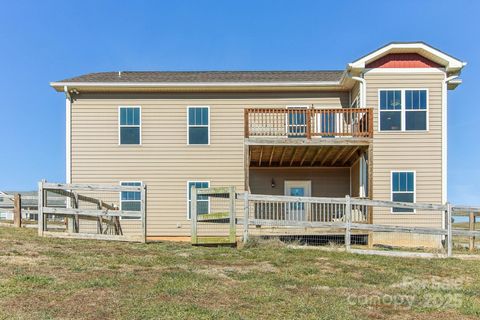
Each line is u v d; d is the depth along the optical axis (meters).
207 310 5.85
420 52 15.09
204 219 11.73
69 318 5.32
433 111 15.09
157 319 5.44
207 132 16.75
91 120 16.70
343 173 17.27
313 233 13.88
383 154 15.02
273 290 7.07
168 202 16.48
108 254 9.38
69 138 16.58
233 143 16.72
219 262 9.15
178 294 6.57
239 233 16.00
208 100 16.86
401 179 14.95
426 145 15.03
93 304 5.90
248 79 17.05
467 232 11.77
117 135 16.67
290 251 10.68
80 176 16.52
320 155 16.12
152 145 16.69
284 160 16.88
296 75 17.97
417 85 15.15
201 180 16.58
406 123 15.07
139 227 16.50
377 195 14.88
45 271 7.53
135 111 16.81
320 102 16.86
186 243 12.18
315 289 7.34
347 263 9.70
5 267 7.62
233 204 11.51
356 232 13.36
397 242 14.49
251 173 17.17
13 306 5.66
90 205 16.45
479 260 10.85
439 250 12.37
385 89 15.12
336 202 11.48
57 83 16.28
